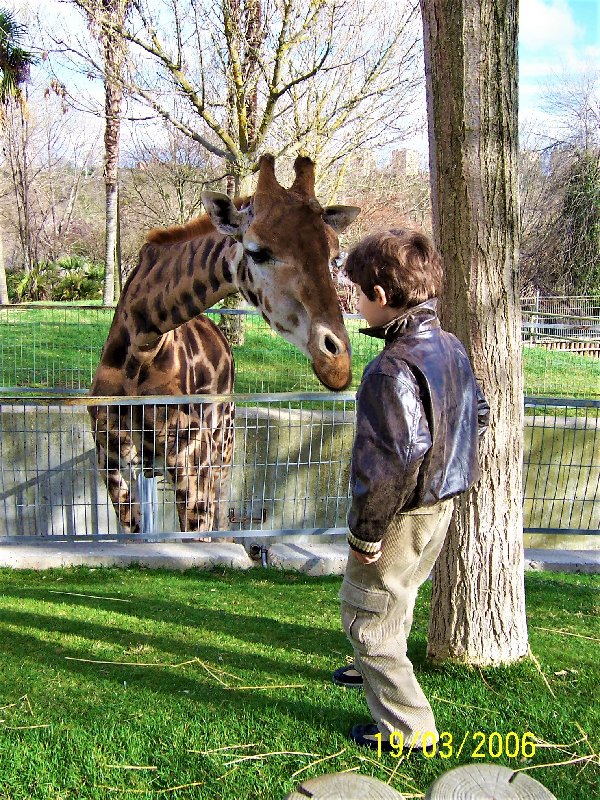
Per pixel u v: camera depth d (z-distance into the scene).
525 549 5.99
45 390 7.39
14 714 3.03
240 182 9.92
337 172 13.23
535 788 1.64
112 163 17.98
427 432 2.31
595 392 9.88
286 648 3.79
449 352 2.47
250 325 11.31
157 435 4.92
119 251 21.97
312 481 6.77
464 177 3.14
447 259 3.24
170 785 2.59
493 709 3.13
